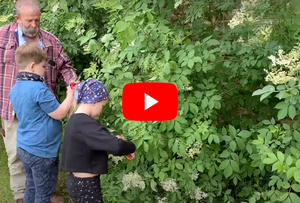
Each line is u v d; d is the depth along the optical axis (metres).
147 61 2.64
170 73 2.73
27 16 2.71
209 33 3.38
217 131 3.07
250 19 2.85
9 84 2.87
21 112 2.61
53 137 2.72
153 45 2.74
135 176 2.89
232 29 3.02
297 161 2.20
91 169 2.36
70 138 2.33
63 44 3.72
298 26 2.65
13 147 3.07
